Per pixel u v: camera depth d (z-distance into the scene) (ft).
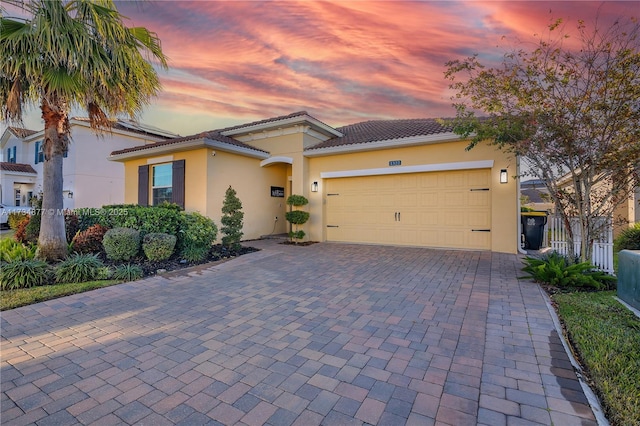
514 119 20.17
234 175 39.11
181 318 14.65
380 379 9.54
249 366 10.35
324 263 26.50
